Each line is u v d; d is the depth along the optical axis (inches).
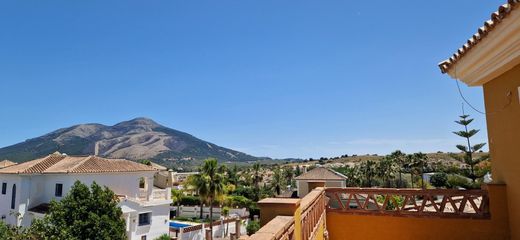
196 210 2026.3
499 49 207.0
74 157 1277.1
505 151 251.8
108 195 700.0
